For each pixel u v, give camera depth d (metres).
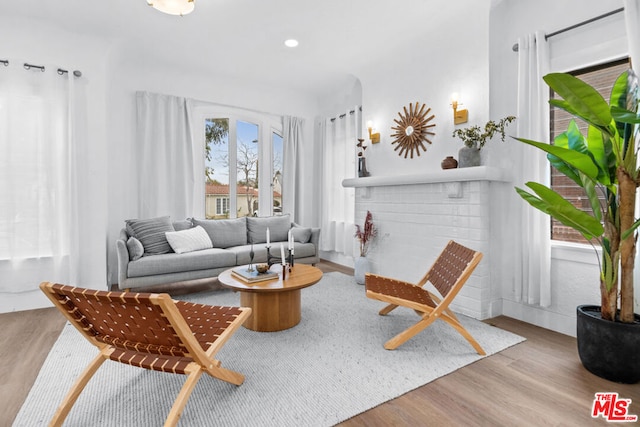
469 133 2.86
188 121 4.40
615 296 1.90
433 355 2.17
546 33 2.60
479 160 2.88
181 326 1.32
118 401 1.67
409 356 2.15
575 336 2.49
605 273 1.93
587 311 2.10
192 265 3.52
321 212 5.45
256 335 2.47
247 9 2.98
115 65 3.98
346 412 1.59
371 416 1.57
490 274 2.88
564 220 1.87
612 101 1.80
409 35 3.43
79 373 1.94
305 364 2.04
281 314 2.56
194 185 4.48
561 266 2.58
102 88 3.48
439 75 3.31
